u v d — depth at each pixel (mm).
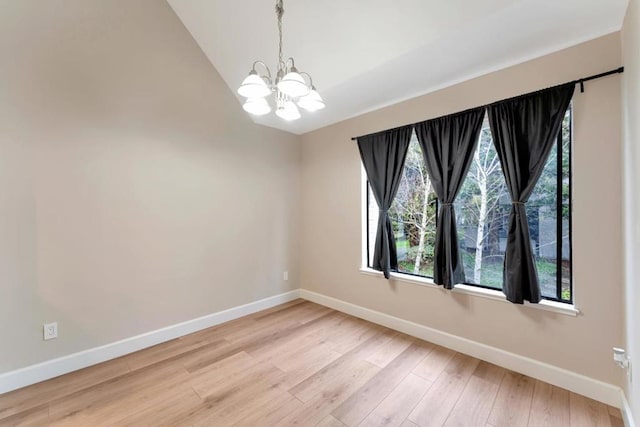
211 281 3195
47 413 1829
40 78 2146
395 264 3188
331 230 3742
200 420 1777
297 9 2199
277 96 1726
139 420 1776
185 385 2121
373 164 3232
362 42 2217
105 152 2457
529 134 2186
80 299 2344
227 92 3297
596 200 1915
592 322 1937
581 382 1968
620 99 1819
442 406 1888
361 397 1983
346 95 2857
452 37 1965
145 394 2020
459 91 2580
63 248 2262
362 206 3398
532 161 2168
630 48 1585
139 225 2660
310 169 4016
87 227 2375
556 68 2074
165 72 2807
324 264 3844
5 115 2020
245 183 3506
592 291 1936
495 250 2492
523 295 2180
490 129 2375
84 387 2096
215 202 3223
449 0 1757
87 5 2344
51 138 2199
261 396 1999
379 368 2332
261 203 3684
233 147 3379
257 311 3633
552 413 1810
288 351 2617
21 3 2066
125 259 2584
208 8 2570
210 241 3184
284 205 3955
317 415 1818
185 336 2939
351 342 2785
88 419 1780
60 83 2230
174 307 2906
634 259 1529
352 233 3496
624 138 1746
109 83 2471
